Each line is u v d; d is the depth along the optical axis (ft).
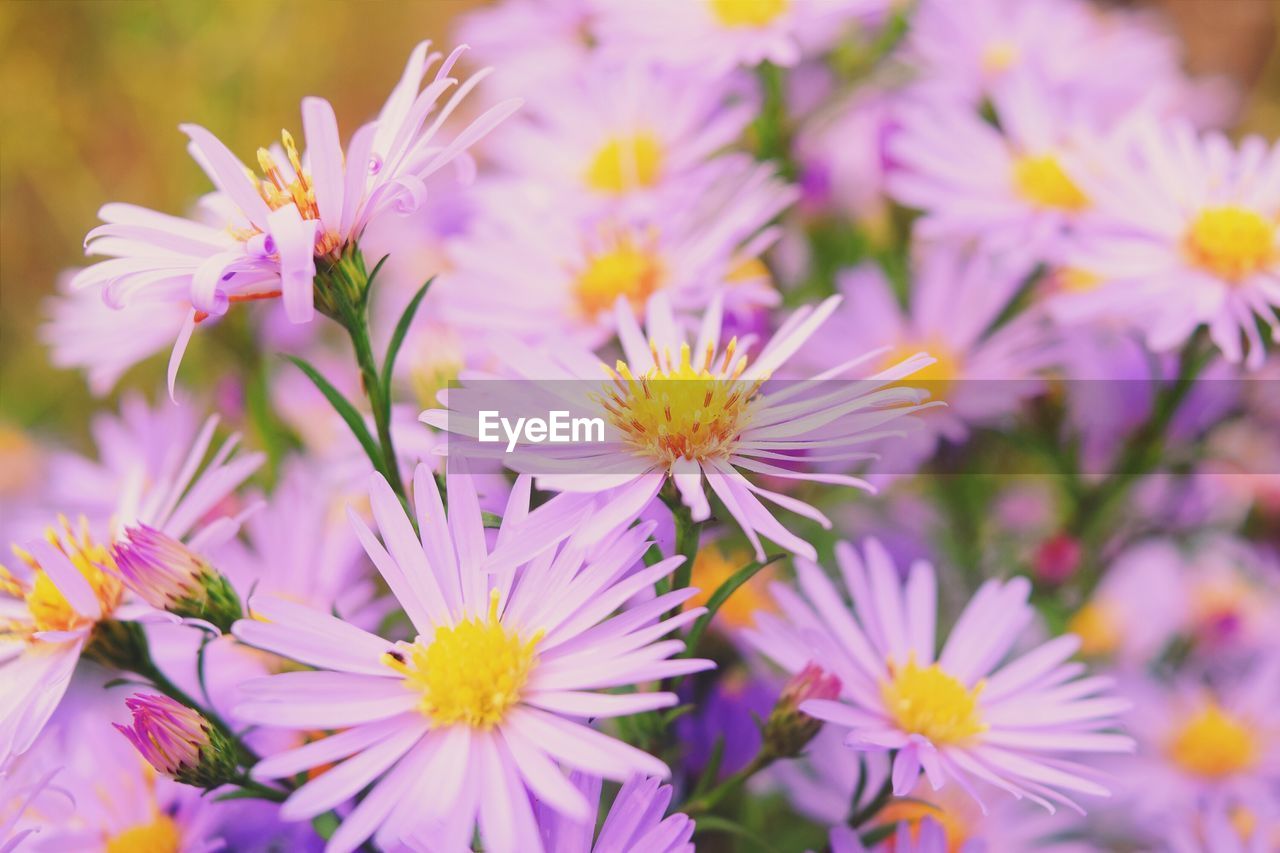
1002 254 0.80
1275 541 0.86
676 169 0.79
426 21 1.69
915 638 0.62
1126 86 0.96
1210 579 0.92
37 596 0.59
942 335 0.80
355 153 0.55
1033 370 0.82
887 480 0.76
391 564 0.54
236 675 0.67
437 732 0.51
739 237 0.73
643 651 0.51
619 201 0.77
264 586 0.69
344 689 0.51
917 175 0.84
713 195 0.78
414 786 0.50
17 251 1.50
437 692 0.51
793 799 0.69
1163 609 0.90
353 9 1.65
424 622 0.53
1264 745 0.79
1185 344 0.75
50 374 1.28
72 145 1.49
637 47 0.80
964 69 0.87
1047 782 0.58
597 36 0.86
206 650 0.67
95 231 0.55
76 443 1.21
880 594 0.63
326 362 0.90
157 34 1.41
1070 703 0.61
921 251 0.87
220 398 0.86
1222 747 0.79
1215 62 1.66
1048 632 0.79
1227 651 0.88
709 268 0.71
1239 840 0.70
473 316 0.72
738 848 0.68
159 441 0.82
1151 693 0.81
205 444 0.62
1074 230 0.79
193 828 0.61
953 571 0.82
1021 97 0.83
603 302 0.72
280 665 0.66
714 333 0.61
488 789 0.50
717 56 0.78
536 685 0.52
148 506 0.62
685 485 0.53
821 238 0.91
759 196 0.74
